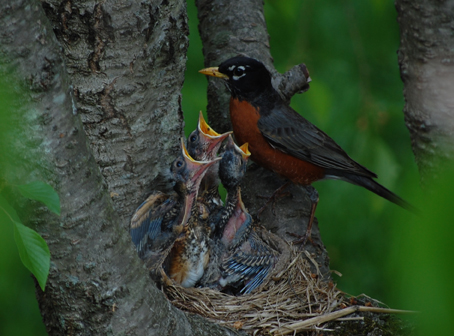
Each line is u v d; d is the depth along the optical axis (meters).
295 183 9.26
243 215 7.35
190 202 6.63
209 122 9.59
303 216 8.41
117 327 4.54
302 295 6.78
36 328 8.58
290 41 10.25
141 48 5.96
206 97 9.98
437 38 5.98
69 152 4.14
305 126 9.09
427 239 1.68
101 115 5.99
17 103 3.91
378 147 9.19
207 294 6.62
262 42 9.24
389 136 9.78
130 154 6.22
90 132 6.01
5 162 3.75
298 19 9.86
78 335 4.59
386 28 10.20
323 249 8.31
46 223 4.20
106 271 4.43
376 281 9.94
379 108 9.56
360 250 10.17
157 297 4.72
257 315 6.30
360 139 9.37
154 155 6.41
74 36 5.72
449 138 5.88
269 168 9.28
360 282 9.95
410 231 1.73
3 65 3.81
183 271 6.75
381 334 6.02
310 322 6.17
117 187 6.23
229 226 7.25
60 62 4.07
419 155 6.32
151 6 5.91
